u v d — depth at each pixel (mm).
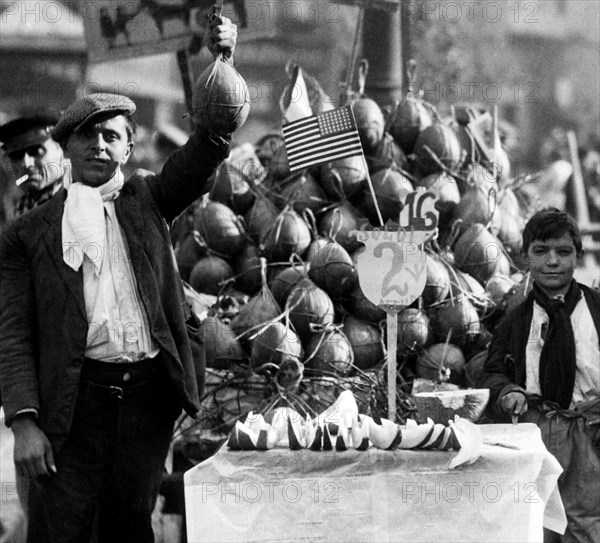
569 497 5320
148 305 4707
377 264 5195
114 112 4777
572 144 9617
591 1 27031
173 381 4734
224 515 4578
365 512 4586
